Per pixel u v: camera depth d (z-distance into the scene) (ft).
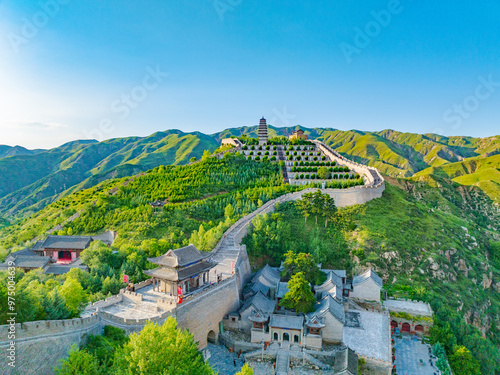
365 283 294.66
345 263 348.38
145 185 524.93
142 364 130.00
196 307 225.97
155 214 413.59
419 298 309.83
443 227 442.09
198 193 485.15
